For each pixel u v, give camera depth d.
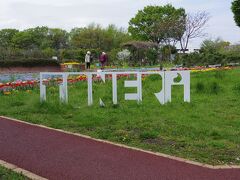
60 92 12.69
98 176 6.22
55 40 86.06
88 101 12.48
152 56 45.38
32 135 8.90
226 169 6.54
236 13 44.97
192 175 6.26
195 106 12.13
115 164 6.78
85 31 73.56
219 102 12.95
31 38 84.62
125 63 42.56
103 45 72.88
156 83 17.72
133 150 7.61
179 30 52.62
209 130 8.95
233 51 44.84
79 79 18.88
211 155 7.25
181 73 12.45
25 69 31.94
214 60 35.84
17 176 6.07
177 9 75.81
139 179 6.09
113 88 12.32
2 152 7.55
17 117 10.98
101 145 7.98
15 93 15.95
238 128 9.27
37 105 12.31
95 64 42.59
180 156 7.21
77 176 6.21
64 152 7.51
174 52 51.81
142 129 9.26
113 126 9.59
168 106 12.11
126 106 12.20
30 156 7.27
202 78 20.44
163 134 8.76
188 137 8.50
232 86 16.78
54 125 9.83
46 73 12.95
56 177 6.17
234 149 7.62
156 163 6.83
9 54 35.38
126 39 75.94
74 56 50.91
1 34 89.75
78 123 9.95
